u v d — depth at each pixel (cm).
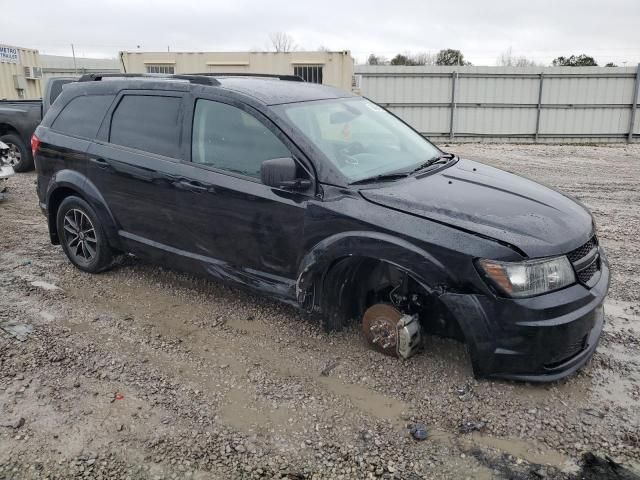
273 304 469
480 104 1947
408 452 295
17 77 1900
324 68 1983
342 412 329
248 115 405
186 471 282
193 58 2019
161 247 465
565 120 1941
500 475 279
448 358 379
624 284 512
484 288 317
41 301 477
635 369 370
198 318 447
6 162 860
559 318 316
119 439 305
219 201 411
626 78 1877
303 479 277
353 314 407
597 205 849
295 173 364
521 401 335
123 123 482
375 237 343
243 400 341
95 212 504
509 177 422
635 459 288
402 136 471
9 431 310
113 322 440
